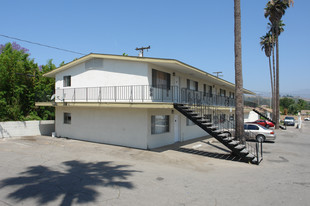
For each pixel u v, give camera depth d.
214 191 6.45
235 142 11.29
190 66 14.69
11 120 19.09
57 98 17.25
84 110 16.59
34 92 20.84
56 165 9.21
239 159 11.05
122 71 14.30
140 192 6.24
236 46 12.55
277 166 9.79
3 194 5.86
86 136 16.38
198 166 9.57
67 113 18.20
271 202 5.70
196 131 19.39
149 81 13.38
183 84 17.42
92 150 12.70
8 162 9.50
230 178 7.82
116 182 7.05
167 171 8.64
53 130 21.03
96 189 6.37
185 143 15.88
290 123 41.47
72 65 17.03
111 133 14.77
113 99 14.57
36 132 19.77
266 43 39.28
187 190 6.50
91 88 15.77
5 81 18.48
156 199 5.77
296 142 17.92
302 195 6.20
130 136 13.77
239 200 5.80
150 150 12.81
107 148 13.30
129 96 13.88
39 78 21.80
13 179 7.16
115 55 14.19
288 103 90.25
